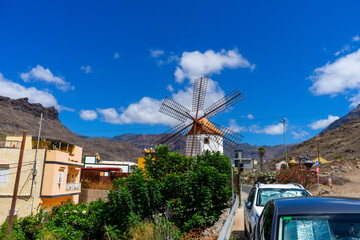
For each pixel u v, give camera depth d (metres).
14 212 25.70
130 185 16.55
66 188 31.22
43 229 18.81
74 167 34.84
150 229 13.06
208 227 15.74
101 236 17.86
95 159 52.19
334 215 4.13
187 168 21.31
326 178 28.72
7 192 27.73
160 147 21.45
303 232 3.98
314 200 4.73
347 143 100.31
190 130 42.84
